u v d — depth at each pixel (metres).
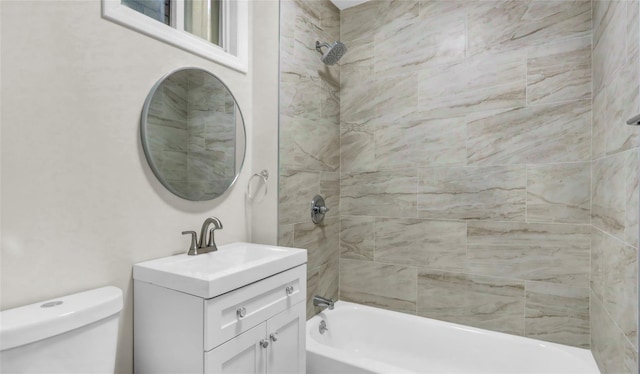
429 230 2.12
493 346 1.87
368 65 2.31
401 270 2.21
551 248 1.79
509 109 1.88
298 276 1.50
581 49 1.71
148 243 1.36
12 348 0.83
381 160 2.27
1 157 0.96
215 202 1.68
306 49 2.04
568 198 1.75
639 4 1.05
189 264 1.35
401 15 2.20
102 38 1.20
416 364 2.05
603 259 1.47
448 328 2.00
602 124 1.50
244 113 1.85
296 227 1.96
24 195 1.01
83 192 1.15
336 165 2.37
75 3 1.12
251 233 1.91
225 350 1.12
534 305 1.84
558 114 1.76
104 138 1.21
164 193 1.43
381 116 2.27
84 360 0.98
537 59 1.81
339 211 2.41
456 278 2.04
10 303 0.98
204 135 1.60
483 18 1.95
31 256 1.02
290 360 1.44
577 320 1.74
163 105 1.41
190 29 1.60
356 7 2.36
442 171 2.07
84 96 1.15
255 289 1.25
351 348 2.22
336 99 2.36
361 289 2.34
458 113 2.02
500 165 1.91
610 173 1.37
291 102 1.91
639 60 1.05
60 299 1.05
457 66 2.02
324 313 2.18
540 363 1.75
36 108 1.03
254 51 1.90
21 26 1.00
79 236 1.13
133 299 1.29
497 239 1.92
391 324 2.16
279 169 1.82
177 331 1.14
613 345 1.32
